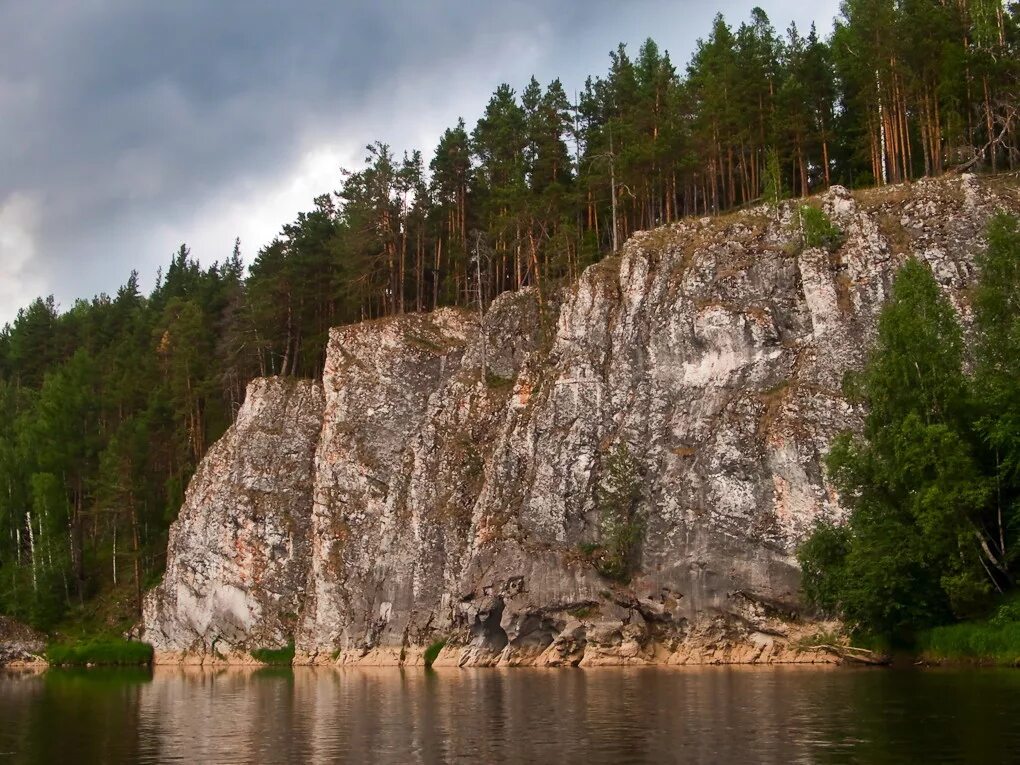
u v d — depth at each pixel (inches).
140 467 4188.0
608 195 3513.8
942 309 1932.8
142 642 3713.1
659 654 2351.1
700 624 2333.9
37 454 4485.7
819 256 2605.8
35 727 1362.0
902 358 1849.2
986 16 2999.5
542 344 3248.0
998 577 1788.9
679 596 2385.6
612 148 3348.9
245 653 3378.4
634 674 2025.1
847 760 798.5
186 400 4264.3
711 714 1168.2
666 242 2913.4
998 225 1971.0
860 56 3065.9
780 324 2591.0
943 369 1839.3
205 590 3587.6
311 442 3710.6
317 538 3329.2
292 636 3368.6
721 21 3782.0
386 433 3447.3
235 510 3592.5
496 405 3211.1
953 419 1823.3
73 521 4362.7
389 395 3496.6
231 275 6067.9
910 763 772.0
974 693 1237.1
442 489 3112.7
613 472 2588.6
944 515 1689.2
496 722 1208.2
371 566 3164.4
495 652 2613.2
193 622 3577.8
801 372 2477.9
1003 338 1876.2
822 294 2549.2
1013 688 1272.1
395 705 1517.0
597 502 2618.1
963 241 2549.2
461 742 1037.2
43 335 5826.8
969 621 1753.2
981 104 2947.8
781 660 2187.5
